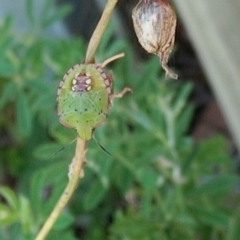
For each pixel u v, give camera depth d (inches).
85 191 10.2
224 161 8.7
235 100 8.2
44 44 9.1
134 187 9.9
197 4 7.4
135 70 9.7
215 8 7.2
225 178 8.3
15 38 9.2
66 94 4.3
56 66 9.0
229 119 9.0
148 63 8.7
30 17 9.2
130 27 11.3
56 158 8.4
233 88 8.0
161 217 8.3
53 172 8.0
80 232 10.5
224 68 7.9
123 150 8.3
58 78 8.8
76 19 11.9
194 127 11.8
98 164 8.1
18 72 8.9
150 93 8.7
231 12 7.0
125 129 8.5
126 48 8.7
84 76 4.3
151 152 8.4
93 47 4.3
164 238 8.2
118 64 8.6
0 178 11.5
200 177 8.9
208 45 7.9
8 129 11.7
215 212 8.1
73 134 8.2
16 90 8.9
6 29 8.9
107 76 4.3
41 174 7.4
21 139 11.3
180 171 8.5
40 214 7.2
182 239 8.3
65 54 8.9
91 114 4.3
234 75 7.8
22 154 11.3
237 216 8.0
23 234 7.0
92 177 9.8
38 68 9.0
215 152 8.7
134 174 8.3
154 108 8.6
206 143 8.7
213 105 11.8
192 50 11.9
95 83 4.3
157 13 4.1
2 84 10.4
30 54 9.0
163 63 4.2
